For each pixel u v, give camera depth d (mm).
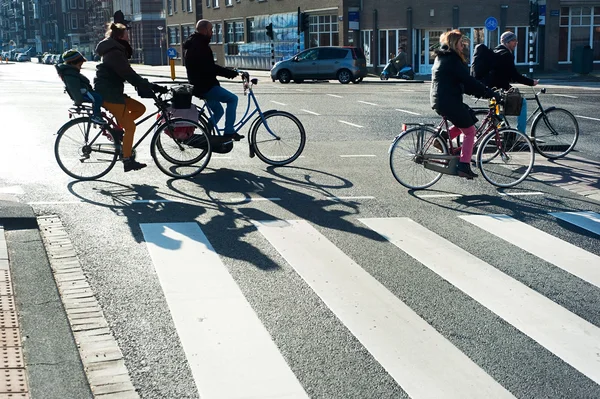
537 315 4777
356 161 10297
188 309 4762
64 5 114312
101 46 8336
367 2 40000
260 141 9719
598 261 5918
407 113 17047
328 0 41312
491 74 10000
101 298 4930
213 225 6758
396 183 8789
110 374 3867
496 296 5102
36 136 12250
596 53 39594
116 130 8594
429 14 38406
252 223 6852
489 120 8750
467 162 8281
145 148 11461
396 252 6051
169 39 69938
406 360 4098
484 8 38344
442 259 5887
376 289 5191
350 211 7379
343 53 32469
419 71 39125
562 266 5773
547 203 7875
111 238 6273
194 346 4227
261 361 4055
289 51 45812
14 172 9023
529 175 9359
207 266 5605
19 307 4695
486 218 7195
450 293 5141
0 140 11711
